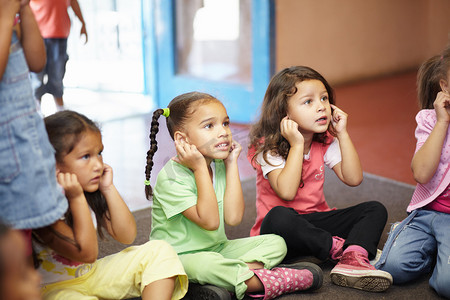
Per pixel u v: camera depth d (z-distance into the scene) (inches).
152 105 171.2
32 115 49.4
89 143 56.6
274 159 73.9
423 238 68.8
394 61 218.5
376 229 70.0
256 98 151.3
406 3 218.4
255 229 77.3
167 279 58.1
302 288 64.1
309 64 185.5
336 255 69.7
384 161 120.7
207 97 67.0
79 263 59.3
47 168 49.9
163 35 165.2
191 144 65.7
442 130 67.8
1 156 48.1
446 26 220.7
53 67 133.6
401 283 66.9
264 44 148.3
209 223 63.1
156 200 67.4
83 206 54.9
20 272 32.9
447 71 67.5
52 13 130.2
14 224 49.1
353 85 201.3
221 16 158.2
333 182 105.7
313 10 183.0
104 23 195.8
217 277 61.4
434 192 69.6
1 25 47.5
